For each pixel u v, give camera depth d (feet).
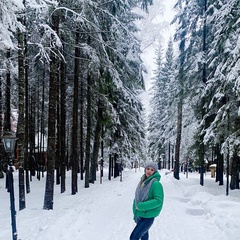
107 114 65.31
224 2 58.85
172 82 87.81
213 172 107.86
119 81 53.26
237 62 38.78
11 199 20.33
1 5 23.11
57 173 70.13
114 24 45.21
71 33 47.14
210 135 54.13
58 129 70.13
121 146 83.87
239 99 40.98
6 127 72.33
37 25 32.71
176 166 86.94
